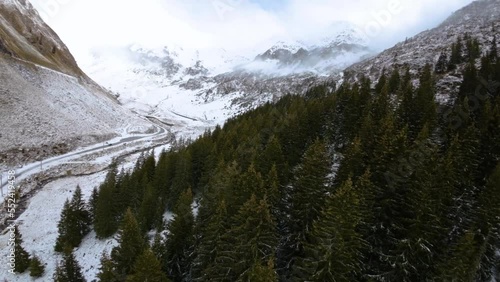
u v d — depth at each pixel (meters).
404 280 23.30
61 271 33.06
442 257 23.17
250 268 22.20
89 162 77.88
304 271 23.67
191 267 29.70
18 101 77.00
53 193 60.97
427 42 124.06
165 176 50.97
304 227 27.53
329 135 50.28
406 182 27.92
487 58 62.94
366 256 26.19
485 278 24.98
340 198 22.38
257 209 23.83
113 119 117.69
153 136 122.75
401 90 62.41
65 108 92.88
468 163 31.59
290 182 36.25
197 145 59.88
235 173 36.16
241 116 93.06
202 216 33.94
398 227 25.44
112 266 29.75
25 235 46.50
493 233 24.69
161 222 42.44
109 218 44.06
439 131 44.31
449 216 27.42
